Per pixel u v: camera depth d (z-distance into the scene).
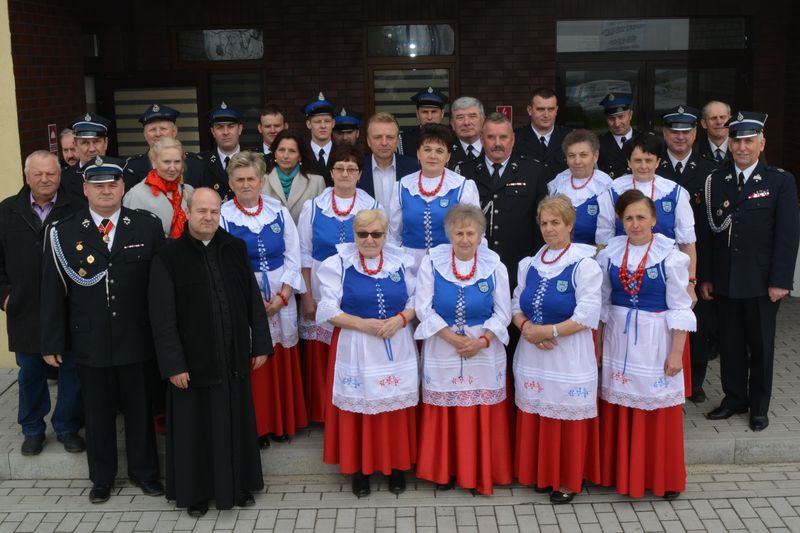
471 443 5.34
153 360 5.38
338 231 5.71
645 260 5.13
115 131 9.80
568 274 5.09
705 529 5.02
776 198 5.71
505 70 9.50
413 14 9.45
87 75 9.66
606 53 9.67
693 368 6.34
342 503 5.39
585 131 5.81
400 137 7.20
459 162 6.07
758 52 9.62
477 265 5.21
